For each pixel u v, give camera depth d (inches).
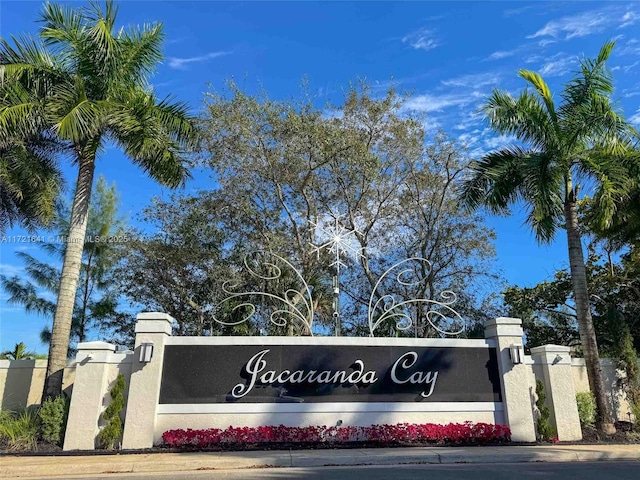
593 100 542.6
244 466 362.6
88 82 544.7
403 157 848.3
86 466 353.1
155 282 864.3
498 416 484.4
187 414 450.0
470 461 387.5
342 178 802.2
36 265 890.1
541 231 589.3
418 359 492.4
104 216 931.3
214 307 802.2
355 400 471.8
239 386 462.9
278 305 754.2
